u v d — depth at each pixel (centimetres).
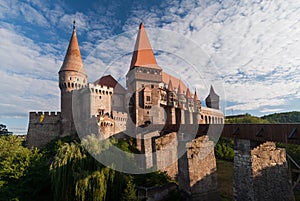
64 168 1315
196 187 1334
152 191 1433
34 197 1561
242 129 1033
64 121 3441
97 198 1255
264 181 966
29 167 1719
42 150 3005
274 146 1033
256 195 930
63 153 1382
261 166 977
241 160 1020
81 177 1259
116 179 1365
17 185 1583
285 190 1011
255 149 976
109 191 1332
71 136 3183
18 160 1803
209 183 1397
